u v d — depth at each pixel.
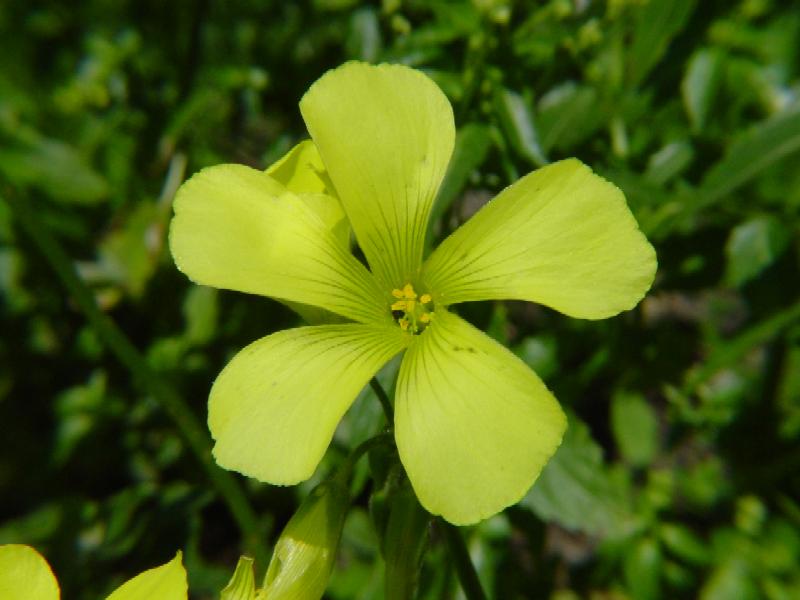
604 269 0.07
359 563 0.12
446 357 0.07
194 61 0.14
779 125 0.10
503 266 0.07
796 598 0.11
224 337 0.13
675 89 0.12
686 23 0.11
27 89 0.15
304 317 0.08
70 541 0.12
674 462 0.14
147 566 0.12
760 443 0.13
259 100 0.14
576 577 0.12
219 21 0.15
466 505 0.06
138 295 0.14
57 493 0.15
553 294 0.07
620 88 0.11
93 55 0.15
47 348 0.14
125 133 0.14
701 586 0.12
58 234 0.14
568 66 0.10
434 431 0.06
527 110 0.10
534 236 0.07
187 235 0.07
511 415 0.06
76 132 0.14
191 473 0.13
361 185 0.07
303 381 0.07
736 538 0.12
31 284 0.14
